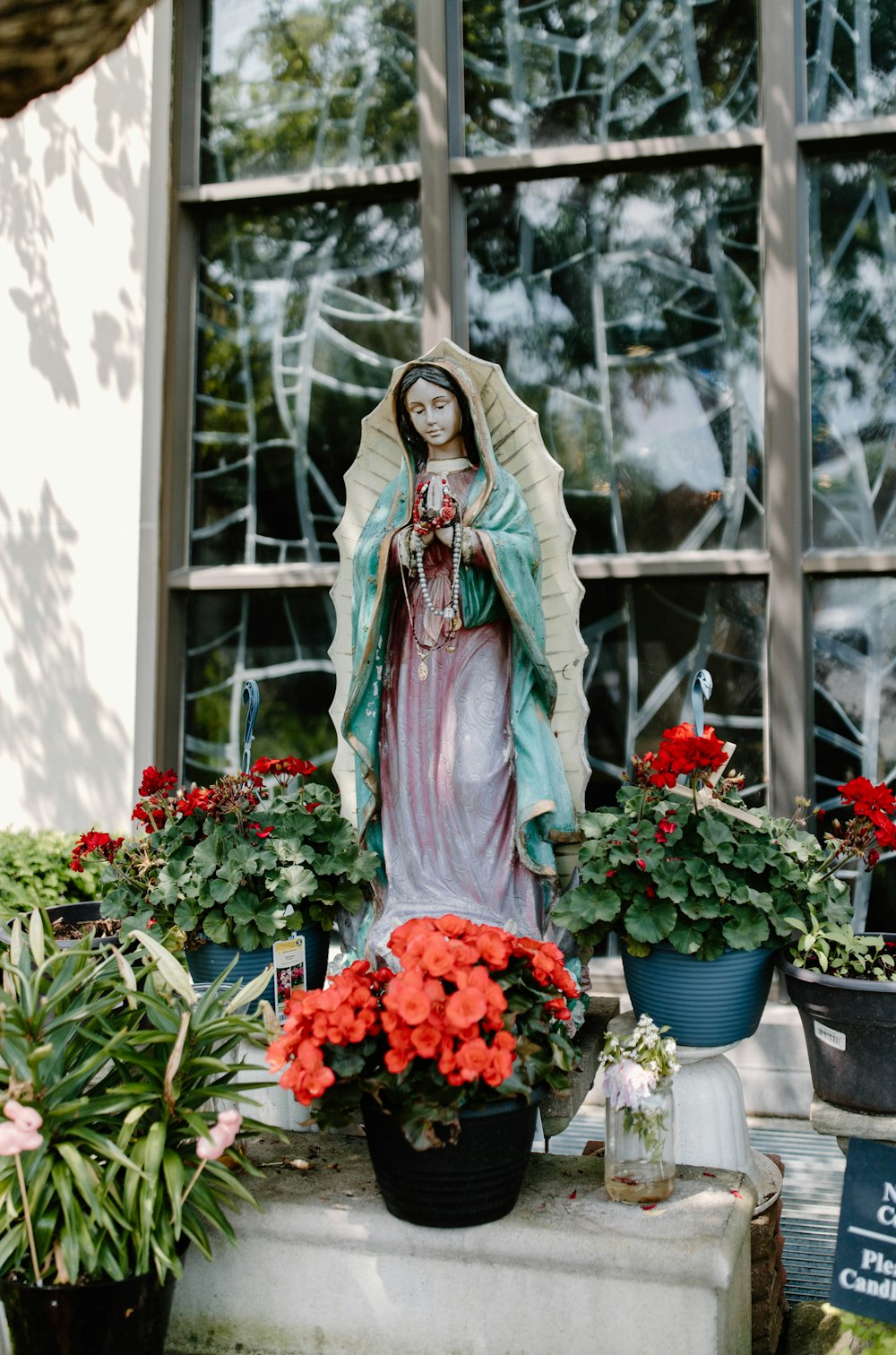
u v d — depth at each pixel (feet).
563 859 11.12
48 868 15.19
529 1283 8.16
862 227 15.58
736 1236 8.25
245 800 11.32
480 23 16.69
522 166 16.15
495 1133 8.13
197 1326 8.87
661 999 9.86
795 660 15.02
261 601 17.01
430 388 11.02
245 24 17.34
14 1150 7.38
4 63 5.76
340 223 17.02
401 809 11.11
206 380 17.28
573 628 11.28
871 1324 8.36
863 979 9.51
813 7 15.79
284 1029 8.29
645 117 16.17
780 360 15.25
